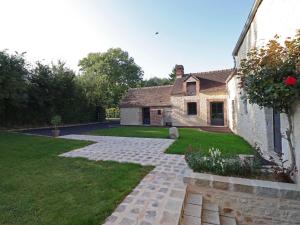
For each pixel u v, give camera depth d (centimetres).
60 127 2064
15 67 1585
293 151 429
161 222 302
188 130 1714
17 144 977
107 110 3859
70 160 677
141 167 591
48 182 475
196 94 2202
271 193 395
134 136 1306
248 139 1029
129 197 391
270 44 445
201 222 352
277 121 650
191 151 622
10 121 1841
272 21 607
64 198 390
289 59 391
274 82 404
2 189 435
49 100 2038
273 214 396
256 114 852
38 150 841
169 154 764
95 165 615
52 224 305
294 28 451
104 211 338
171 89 2573
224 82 2152
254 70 448
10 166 608
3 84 1456
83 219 315
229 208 422
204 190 439
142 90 2783
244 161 494
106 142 1052
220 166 482
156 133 1478
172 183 462
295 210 383
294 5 450
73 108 2389
